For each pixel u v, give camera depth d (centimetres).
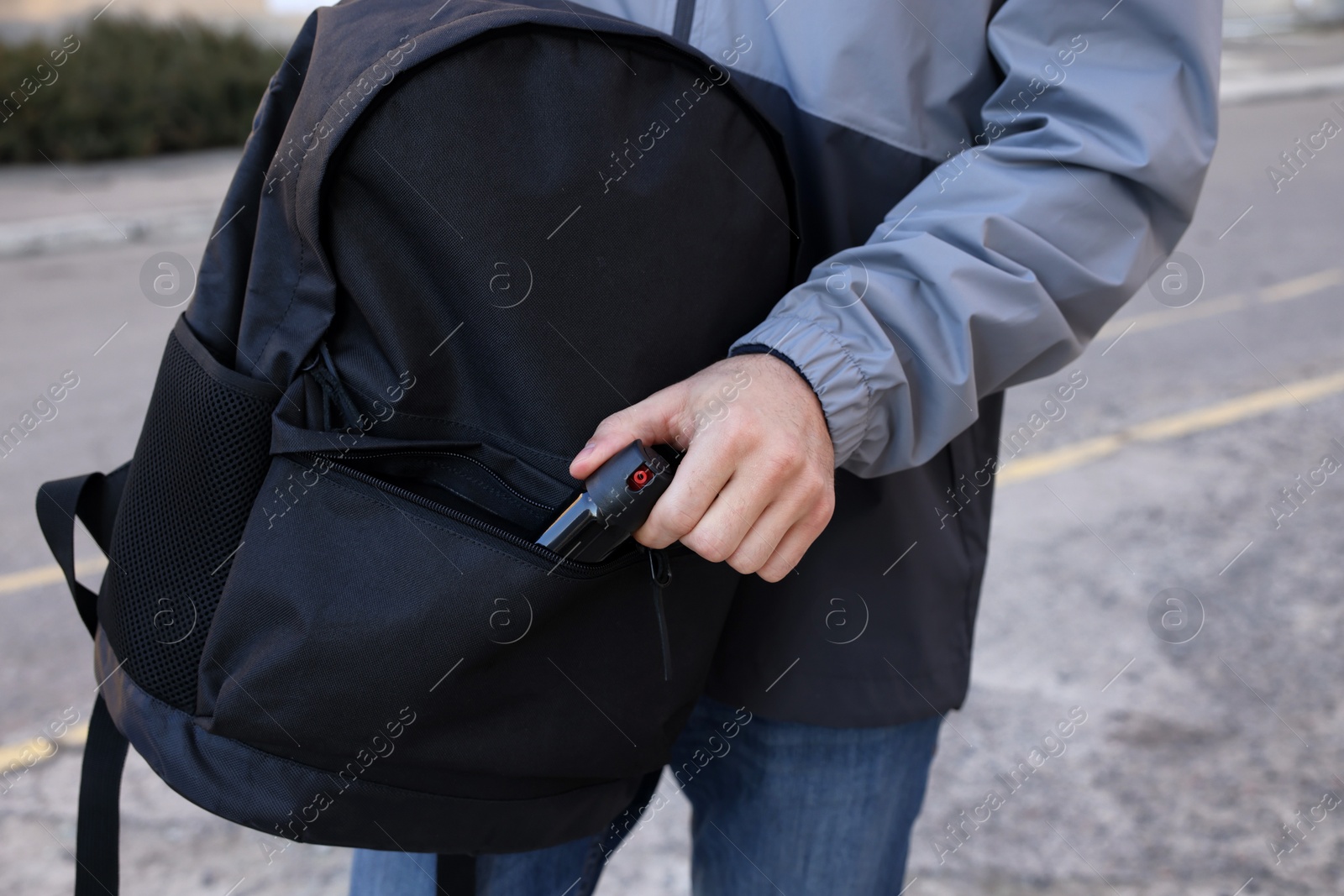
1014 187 92
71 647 286
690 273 88
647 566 90
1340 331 492
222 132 1148
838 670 108
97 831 97
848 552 107
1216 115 93
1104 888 199
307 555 83
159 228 819
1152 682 255
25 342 565
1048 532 325
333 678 83
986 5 98
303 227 80
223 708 85
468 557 82
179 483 88
